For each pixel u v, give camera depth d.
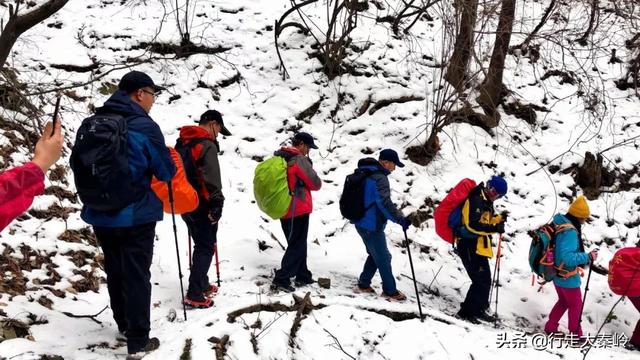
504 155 8.81
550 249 6.07
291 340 4.57
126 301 3.83
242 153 8.10
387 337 4.93
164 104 8.62
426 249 7.22
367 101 8.96
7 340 3.85
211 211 4.88
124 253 3.79
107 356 3.94
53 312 4.42
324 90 9.10
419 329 5.12
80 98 8.23
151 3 10.71
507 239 7.63
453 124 8.91
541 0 12.04
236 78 9.20
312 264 6.45
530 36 8.89
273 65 9.45
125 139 3.57
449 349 4.95
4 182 2.53
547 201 8.30
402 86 9.22
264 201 5.32
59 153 2.76
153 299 5.05
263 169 5.31
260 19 10.44
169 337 4.21
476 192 5.78
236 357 4.18
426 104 8.69
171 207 4.25
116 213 3.68
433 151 8.38
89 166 3.48
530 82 10.11
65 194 6.18
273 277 5.84
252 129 8.45
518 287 7.00
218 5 10.73
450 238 5.99
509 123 9.35
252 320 4.67
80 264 5.31
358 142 8.48
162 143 3.74
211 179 4.84
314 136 8.52
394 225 7.46
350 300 5.34
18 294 4.51
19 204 2.56
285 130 8.53
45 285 4.82
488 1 7.99
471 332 5.42
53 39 9.45
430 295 6.44
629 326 6.77
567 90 10.26
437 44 10.45
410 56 9.79
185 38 9.51
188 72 9.13
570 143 9.18
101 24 9.87
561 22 10.81
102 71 8.88
